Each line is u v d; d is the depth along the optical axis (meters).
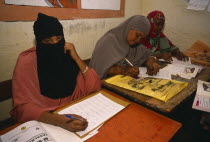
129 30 1.51
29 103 0.90
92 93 1.03
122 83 1.13
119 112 0.85
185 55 1.78
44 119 0.78
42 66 1.05
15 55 1.24
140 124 0.76
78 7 1.52
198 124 1.46
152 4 2.23
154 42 2.01
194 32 2.02
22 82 0.98
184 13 2.03
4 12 1.10
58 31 0.98
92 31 1.73
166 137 0.69
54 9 1.34
